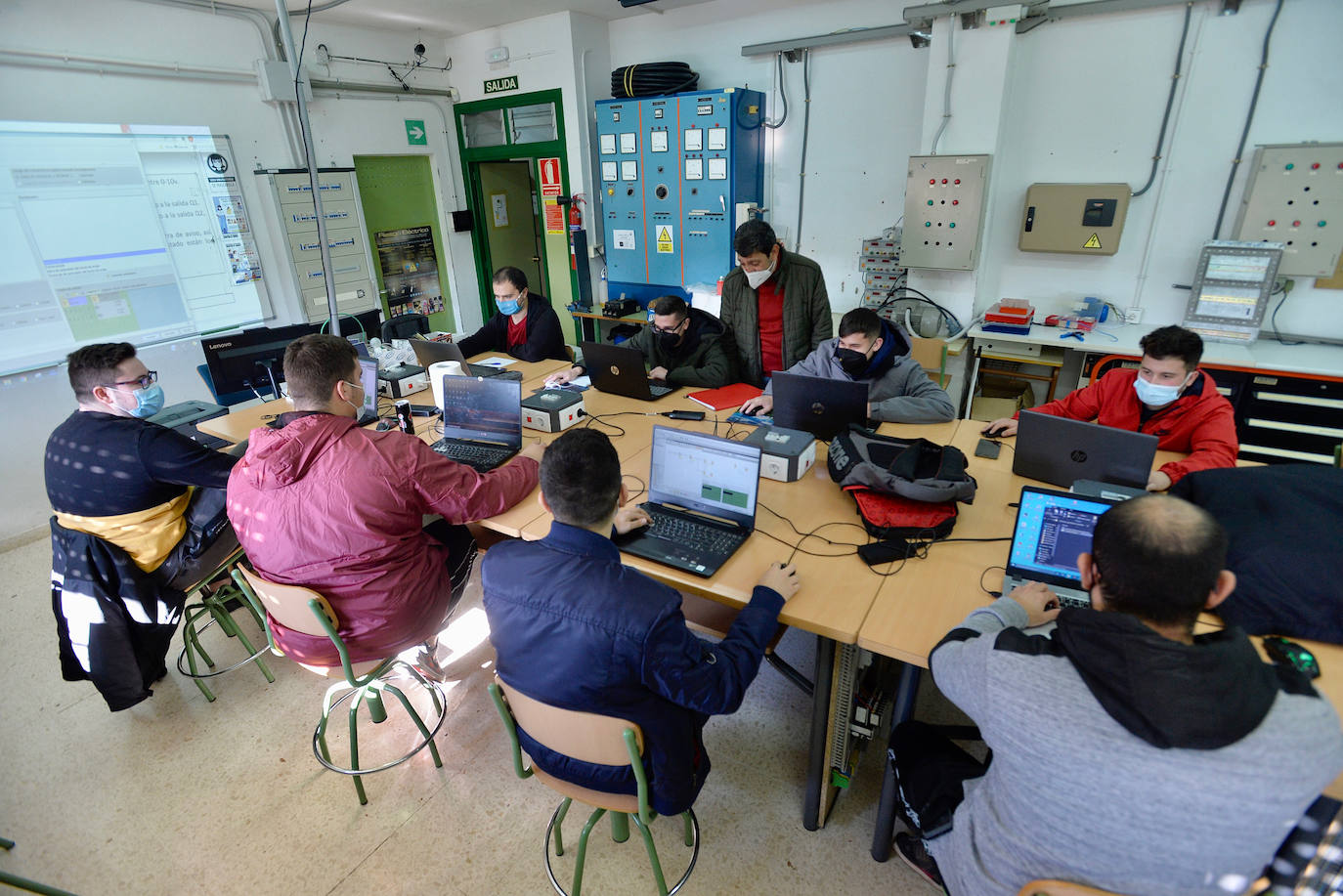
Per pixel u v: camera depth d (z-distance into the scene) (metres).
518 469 2.09
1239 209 3.41
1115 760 0.84
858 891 1.66
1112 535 0.94
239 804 1.96
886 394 2.63
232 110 4.24
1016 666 0.97
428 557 1.92
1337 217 3.16
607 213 5.23
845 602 1.54
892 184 4.34
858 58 4.21
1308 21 3.10
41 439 3.62
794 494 2.08
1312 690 0.88
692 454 1.88
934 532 1.78
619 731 1.22
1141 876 0.87
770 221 4.90
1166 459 2.16
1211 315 3.43
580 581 1.22
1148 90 3.51
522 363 3.64
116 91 3.72
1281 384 3.10
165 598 2.21
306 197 4.70
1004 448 2.30
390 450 1.78
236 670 2.51
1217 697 0.81
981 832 1.08
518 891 1.69
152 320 4.03
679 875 1.70
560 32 4.94
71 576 2.06
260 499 1.67
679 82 4.67
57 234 3.58
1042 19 3.56
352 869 1.76
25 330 3.52
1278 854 1.10
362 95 5.00
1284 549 1.34
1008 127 3.88
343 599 1.73
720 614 1.83
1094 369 3.54
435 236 5.86
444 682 2.40
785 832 1.81
